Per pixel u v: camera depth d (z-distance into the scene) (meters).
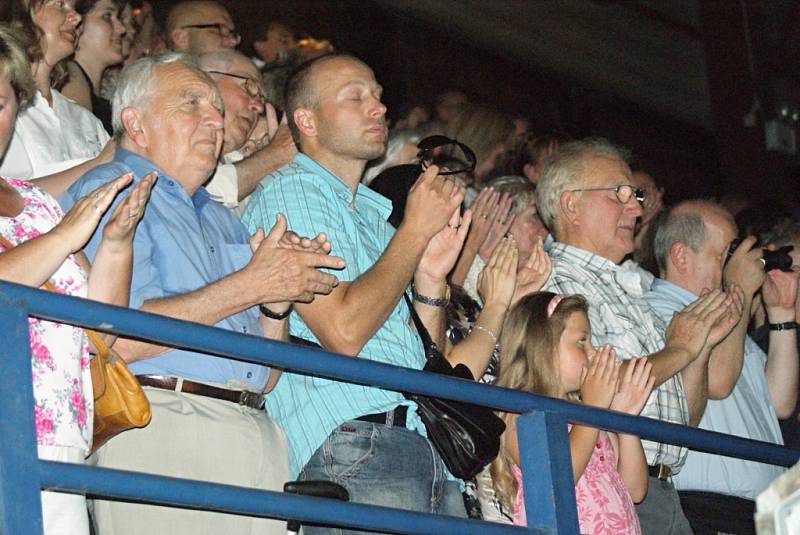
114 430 8.27
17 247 7.61
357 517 7.92
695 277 13.46
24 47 8.28
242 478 8.94
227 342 7.64
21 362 6.86
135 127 9.70
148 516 8.74
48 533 7.73
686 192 25.64
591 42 24.77
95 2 13.12
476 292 12.34
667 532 11.66
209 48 14.38
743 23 26.81
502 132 16.08
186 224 9.46
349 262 10.07
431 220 9.95
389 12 21.45
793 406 14.20
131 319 7.26
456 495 10.24
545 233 13.41
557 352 10.68
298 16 20.33
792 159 26.25
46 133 11.46
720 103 26.34
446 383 8.58
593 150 12.67
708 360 12.74
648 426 9.82
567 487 8.89
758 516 5.46
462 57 22.47
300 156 10.60
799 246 15.35
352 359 8.17
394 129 16.39
